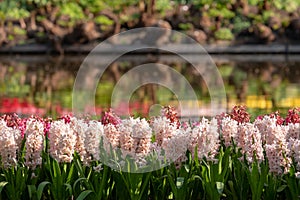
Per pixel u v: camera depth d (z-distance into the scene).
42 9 26.22
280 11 26.72
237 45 25.73
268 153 5.08
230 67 20.55
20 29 26.09
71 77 17.97
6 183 5.09
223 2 26.69
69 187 5.01
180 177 5.06
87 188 5.07
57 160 5.08
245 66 20.88
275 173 5.11
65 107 12.39
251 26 26.36
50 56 24.75
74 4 26.30
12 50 25.64
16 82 16.95
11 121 6.39
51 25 25.62
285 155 5.10
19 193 5.16
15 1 26.66
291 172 4.99
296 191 5.01
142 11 25.77
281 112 11.53
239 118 6.46
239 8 26.77
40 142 5.22
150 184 5.27
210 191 5.04
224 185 5.21
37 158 5.23
